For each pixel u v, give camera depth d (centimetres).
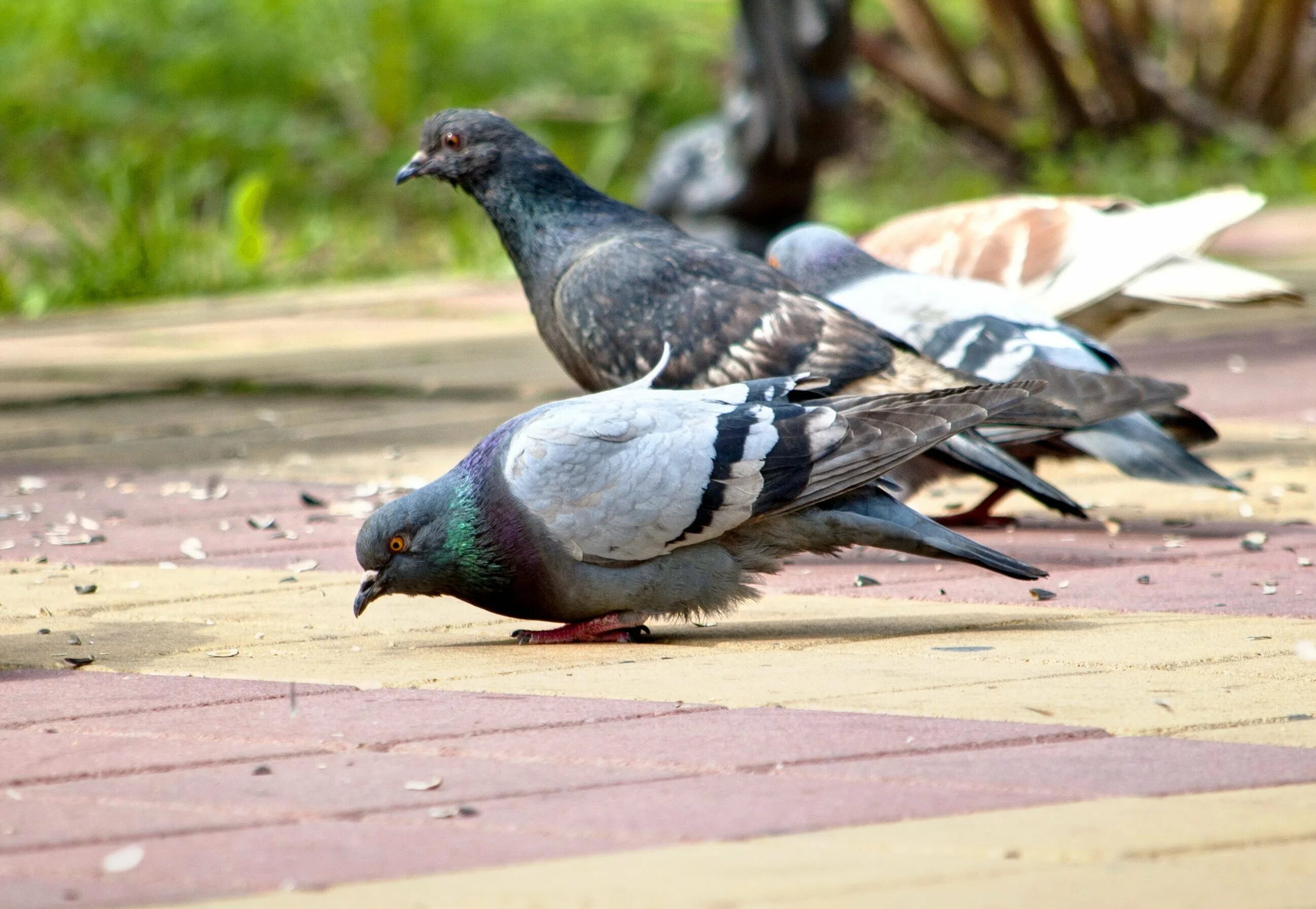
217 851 471
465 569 743
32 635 769
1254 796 512
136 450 1327
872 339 922
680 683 669
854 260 1080
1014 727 593
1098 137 3516
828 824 489
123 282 2558
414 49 3475
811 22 2347
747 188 2442
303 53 3397
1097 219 1254
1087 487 1185
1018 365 987
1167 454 974
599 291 952
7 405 1575
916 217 1313
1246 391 1505
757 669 694
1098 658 703
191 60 3319
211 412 1510
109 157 2978
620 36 3769
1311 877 444
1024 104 3528
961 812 499
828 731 589
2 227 2791
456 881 446
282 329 2123
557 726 601
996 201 1329
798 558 973
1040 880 443
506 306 2281
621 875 449
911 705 628
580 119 3509
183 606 834
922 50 3484
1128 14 3497
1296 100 3647
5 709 633
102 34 3341
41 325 2258
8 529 1040
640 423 735
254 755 568
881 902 429
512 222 988
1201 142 3519
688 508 729
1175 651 712
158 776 545
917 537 748
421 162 998
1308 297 2123
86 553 965
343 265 2770
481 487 742
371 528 748
